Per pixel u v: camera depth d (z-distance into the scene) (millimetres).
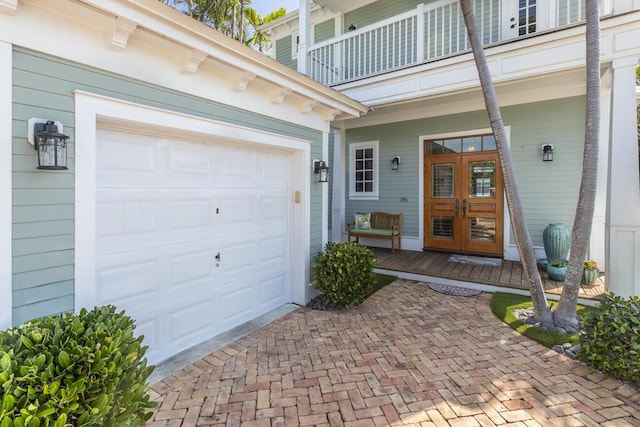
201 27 2598
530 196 6000
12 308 1931
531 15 5348
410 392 2459
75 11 2100
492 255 6473
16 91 1925
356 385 2557
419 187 7219
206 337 3393
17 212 1943
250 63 3162
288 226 4559
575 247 3504
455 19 6355
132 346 1752
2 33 1857
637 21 3674
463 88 4891
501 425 2104
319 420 2170
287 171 4508
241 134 3443
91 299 2285
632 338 2445
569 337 3283
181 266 3145
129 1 2145
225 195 3604
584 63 4078
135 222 2764
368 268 4359
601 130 5258
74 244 2197
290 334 3520
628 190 3768
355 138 8102
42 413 1246
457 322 3785
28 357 1409
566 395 2402
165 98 2711
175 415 2223
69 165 2158
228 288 3658
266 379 2654
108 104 2348
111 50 2344
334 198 7871
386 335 3463
